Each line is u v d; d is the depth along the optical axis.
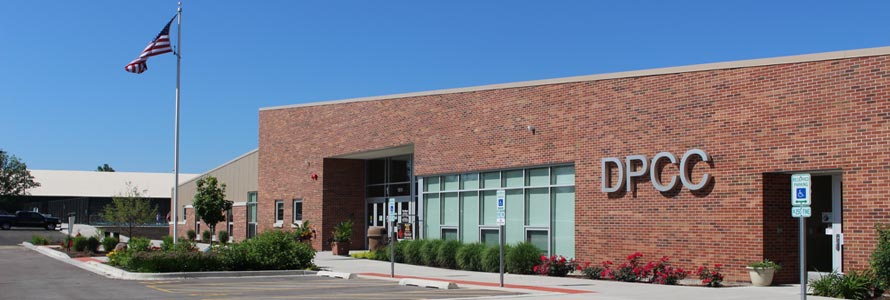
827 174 19.80
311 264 25.64
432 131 29.86
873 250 17.72
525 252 23.92
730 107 20.77
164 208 94.06
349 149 34.50
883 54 18.11
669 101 22.09
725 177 20.75
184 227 57.81
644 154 22.56
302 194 37.72
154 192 95.50
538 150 25.58
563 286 19.61
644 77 22.73
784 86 19.78
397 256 29.12
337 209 36.69
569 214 24.83
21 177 91.06
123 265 25.84
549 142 25.23
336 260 30.16
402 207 35.19
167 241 28.56
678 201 21.70
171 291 18.53
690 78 21.67
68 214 82.69
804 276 13.64
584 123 24.22
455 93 28.94
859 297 16.45
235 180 49.19
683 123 21.72
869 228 18.05
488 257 24.47
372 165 37.50
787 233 20.34
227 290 18.75
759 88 20.25
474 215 28.16
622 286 19.66
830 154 18.81
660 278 20.45
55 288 19.52
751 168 20.27
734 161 20.59
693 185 21.23
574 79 24.59
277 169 39.94
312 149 37.16
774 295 17.23
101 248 38.22
